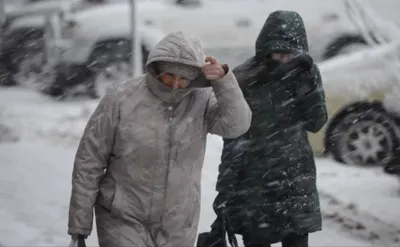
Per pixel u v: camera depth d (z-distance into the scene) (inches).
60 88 934.4
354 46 834.2
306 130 335.3
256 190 330.3
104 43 899.4
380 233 427.5
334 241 420.8
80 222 256.2
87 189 256.8
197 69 249.3
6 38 1013.2
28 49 994.1
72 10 955.3
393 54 588.7
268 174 328.2
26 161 625.0
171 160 253.0
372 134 585.0
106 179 261.0
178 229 259.9
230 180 336.8
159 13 888.9
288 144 327.3
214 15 881.5
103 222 261.3
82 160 257.4
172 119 253.3
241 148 333.4
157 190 254.2
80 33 914.1
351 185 528.1
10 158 633.0
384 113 582.9
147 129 251.1
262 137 328.8
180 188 256.2
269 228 329.7
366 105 585.0
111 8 924.0
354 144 588.7
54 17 947.3
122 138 251.4
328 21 850.1
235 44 877.8
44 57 975.6
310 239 424.5
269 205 328.8
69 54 920.3
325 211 469.4
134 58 839.1
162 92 248.8
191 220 262.5
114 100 253.9
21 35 999.0
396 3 815.1
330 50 841.5
